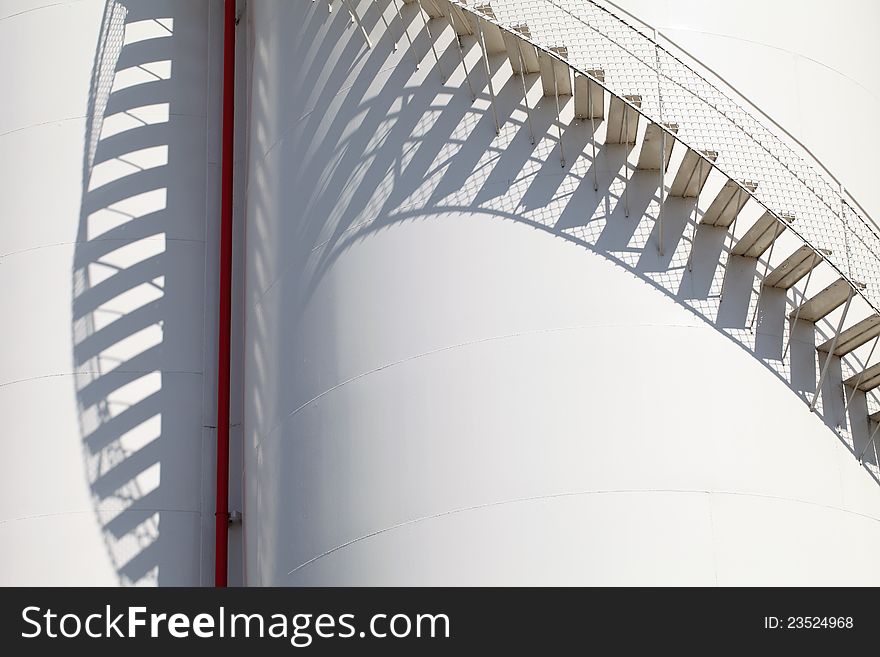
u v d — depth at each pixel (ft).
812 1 108.47
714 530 89.10
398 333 97.86
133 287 120.78
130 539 113.50
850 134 104.83
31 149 126.11
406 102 103.81
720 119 99.50
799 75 104.47
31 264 122.01
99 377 118.01
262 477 105.91
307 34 113.09
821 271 98.48
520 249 96.48
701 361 93.15
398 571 92.22
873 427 95.14
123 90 127.54
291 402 102.83
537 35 99.91
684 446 90.79
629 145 97.91
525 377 93.30
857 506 92.68
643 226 96.17
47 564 112.68
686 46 101.81
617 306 94.17
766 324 95.25
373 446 96.17
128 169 124.67
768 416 92.84
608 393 92.07
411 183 101.24
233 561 112.37
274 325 107.45
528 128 99.50
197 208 124.36
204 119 127.75
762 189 98.43
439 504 92.27
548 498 90.07
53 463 115.65
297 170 108.99
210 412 118.01
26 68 129.29
